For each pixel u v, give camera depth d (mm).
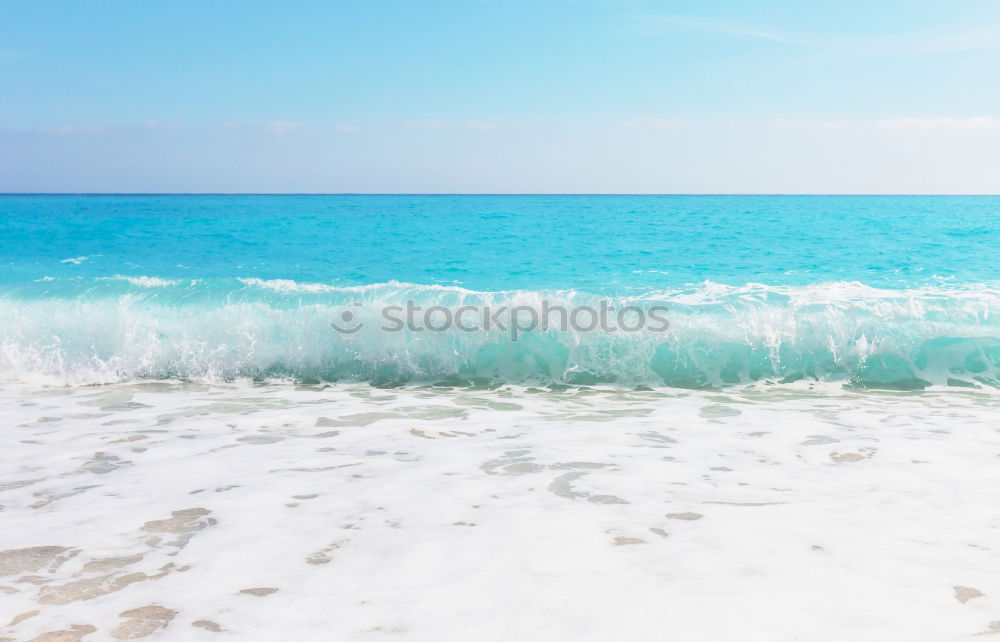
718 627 2223
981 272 13422
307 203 52594
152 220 27312
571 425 5387
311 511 3398
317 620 2305
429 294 8625
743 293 8891
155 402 6238
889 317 7562
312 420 5535
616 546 2914
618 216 31484
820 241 20016
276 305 8117
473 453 4527
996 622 2229
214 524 3229
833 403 6223
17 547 2951
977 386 6832
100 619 2314
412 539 3023
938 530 3064
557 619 2291
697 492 3658
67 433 5082
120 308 8188
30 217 28984
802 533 3043
